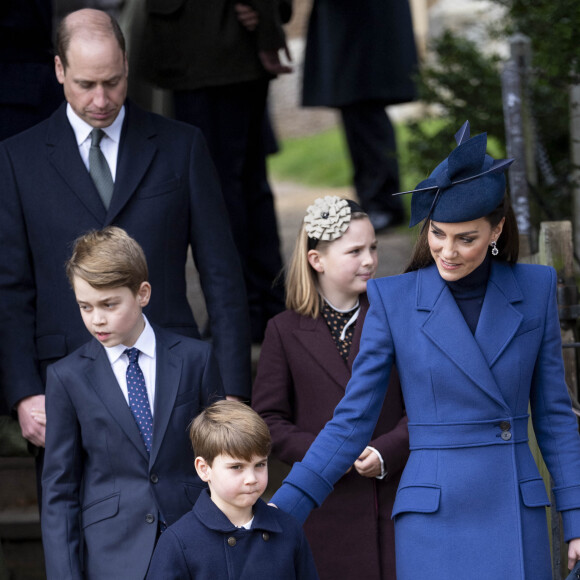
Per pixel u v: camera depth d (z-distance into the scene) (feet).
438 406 35.58
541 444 36.45
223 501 34.42
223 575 33.73
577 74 60.75
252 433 33.47
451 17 147.43
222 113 60.70
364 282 44.47
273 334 45.60
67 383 38.83
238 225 62.44
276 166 140.77
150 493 37.86
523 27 68.90
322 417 44.16
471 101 75.36
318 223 43.96
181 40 59.21
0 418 46.03
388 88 86.38
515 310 35.81
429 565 34.71
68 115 45.03
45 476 38.58
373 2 85.71
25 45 53.11
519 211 58.23
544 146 74.33
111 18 43.83
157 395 38.81
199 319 71.20
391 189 89.30
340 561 43.29
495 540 34.40
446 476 35.01
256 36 58.80
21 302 44.21
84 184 44.09
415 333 36.09
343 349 44.96
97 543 37.81
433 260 37.06
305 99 90.53
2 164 44.68
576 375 53.31
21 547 56.70
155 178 45.01
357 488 43.42
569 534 35.29
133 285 37.70
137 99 74.79
